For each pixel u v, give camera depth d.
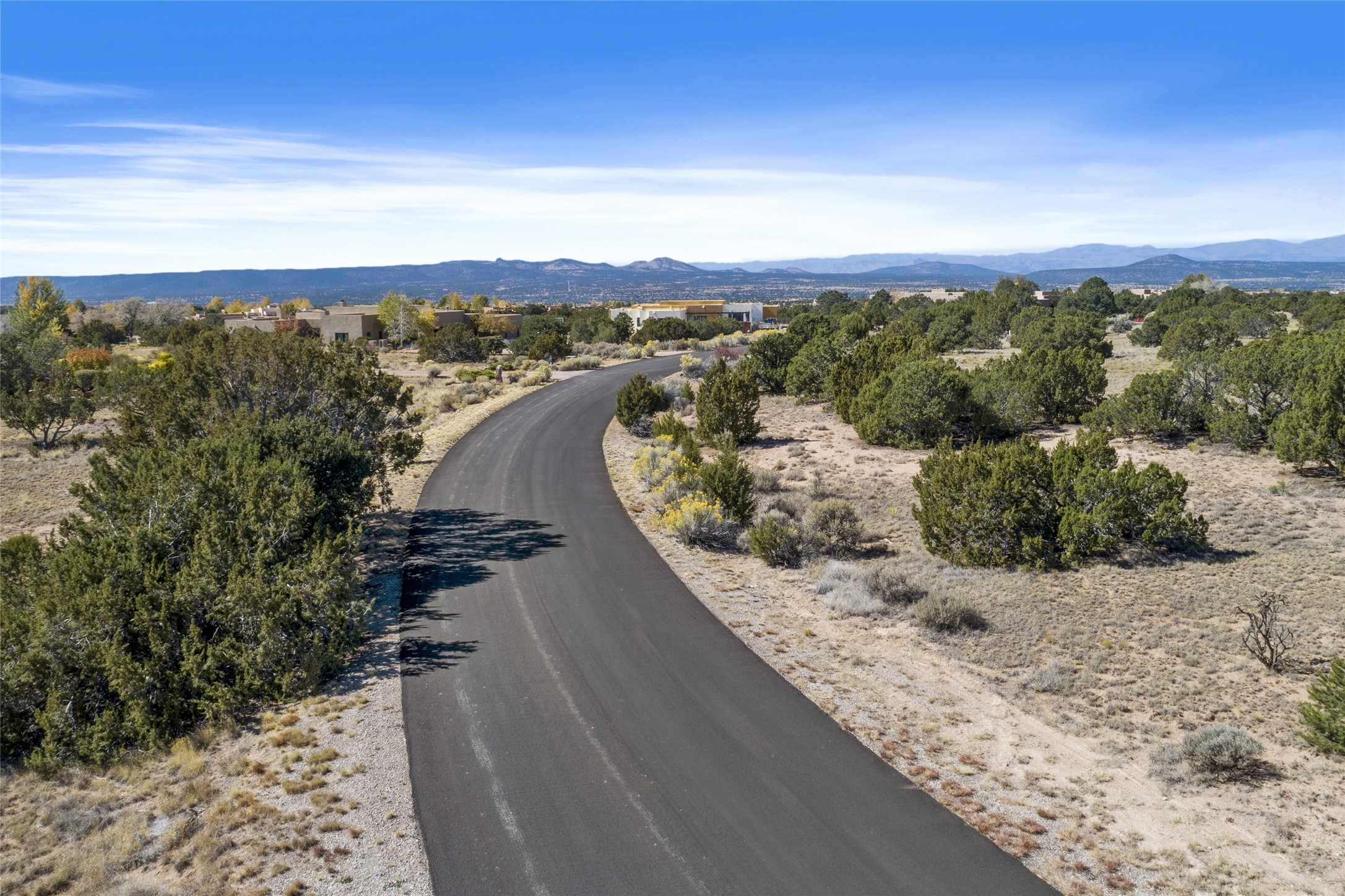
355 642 15.58
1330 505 24.22
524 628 17.52
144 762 12.37
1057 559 20.95
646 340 101.31
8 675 12.75
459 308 151.38
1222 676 15.11
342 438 22.42
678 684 15.05
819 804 11.46
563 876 9.95
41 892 9.52
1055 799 11.63
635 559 22.30
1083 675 15.41
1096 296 125.75
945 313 99.12
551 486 30.92
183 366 24.66
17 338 68.56
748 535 23.78
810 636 17.50
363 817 10.99
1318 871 9.98
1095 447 22.73
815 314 76.75
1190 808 11.39
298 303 184.75
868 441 37.91
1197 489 26.78
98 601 13.64
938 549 22.34
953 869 10.12
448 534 24.42
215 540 15.53
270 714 13.70
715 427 39.19
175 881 9.71
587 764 12.42
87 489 19.12
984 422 37.25
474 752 12.70
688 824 11.02
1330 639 16.22
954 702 14.57
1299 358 31.38
